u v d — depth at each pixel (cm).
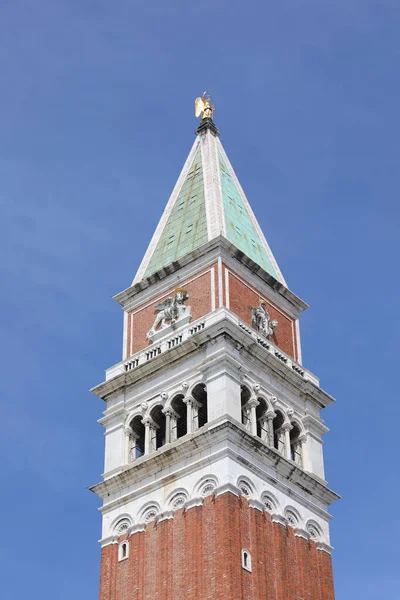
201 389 10169
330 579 9875
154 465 9925
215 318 10350
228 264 10931
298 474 10081
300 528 9831
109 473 10206
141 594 9306
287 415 10456
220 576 8831
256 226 12150
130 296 11469
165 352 10456
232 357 10075
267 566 9250
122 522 9900
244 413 10050
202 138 12962
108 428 10581
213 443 9600
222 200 11869
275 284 11400
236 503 9250
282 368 10600
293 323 11512
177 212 12112
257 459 9769
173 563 9262
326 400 10900
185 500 9506
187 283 10994
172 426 10119
